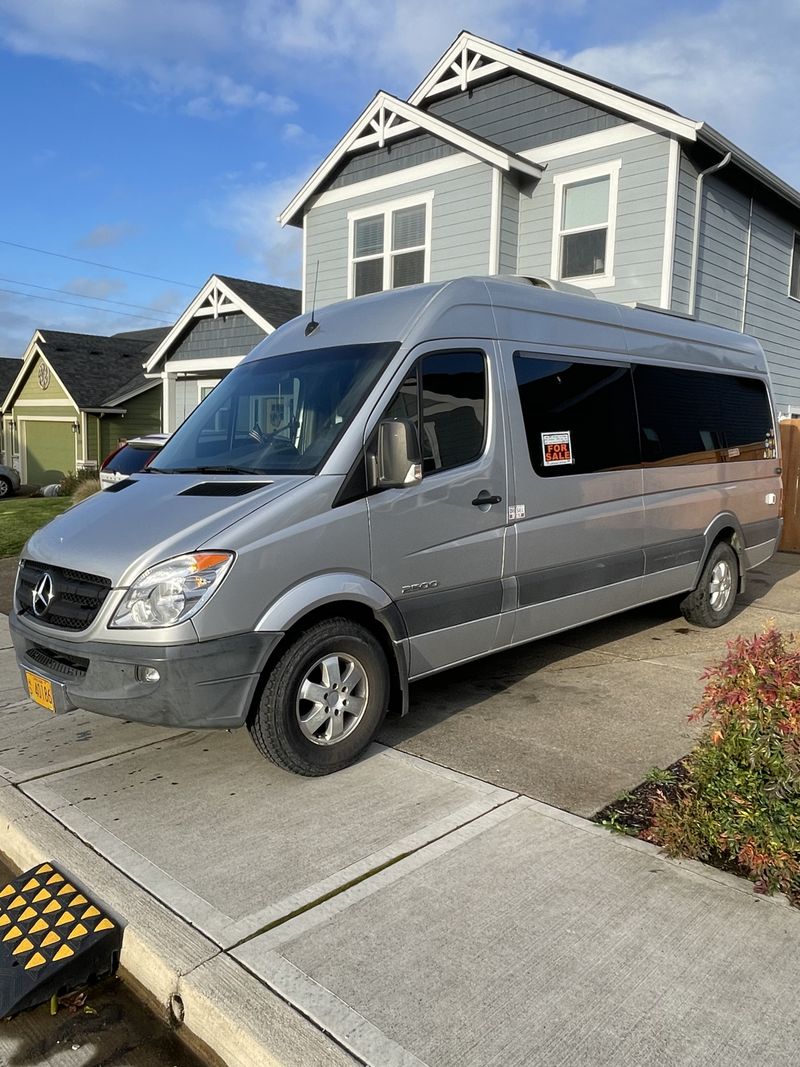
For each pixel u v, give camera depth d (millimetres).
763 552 7938
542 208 12203
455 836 3568
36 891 3246
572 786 4070
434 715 5121
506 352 5125
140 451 11797
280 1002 2570
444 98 13469
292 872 3311
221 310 16953
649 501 6223
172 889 3201
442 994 2592
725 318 12625
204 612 3678
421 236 13117
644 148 11070
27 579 4305
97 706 3863
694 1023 2453
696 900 3064
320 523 4039
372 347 4648
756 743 3191
